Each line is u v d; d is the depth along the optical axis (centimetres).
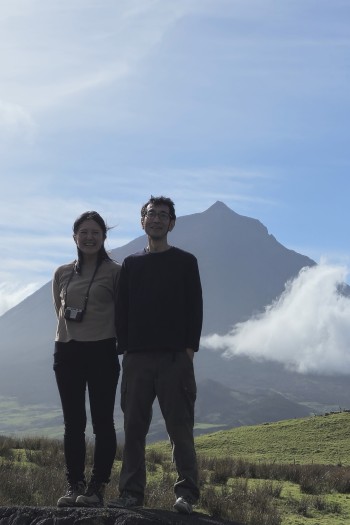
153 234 504
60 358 512
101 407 507
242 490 729
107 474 509
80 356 509
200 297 502
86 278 519
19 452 1084
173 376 494
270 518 608
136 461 504
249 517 606
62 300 517
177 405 495
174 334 495
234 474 1020
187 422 500
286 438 2206
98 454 508
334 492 886
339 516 683
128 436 504
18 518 488
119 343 504
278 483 933
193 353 502
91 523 462
